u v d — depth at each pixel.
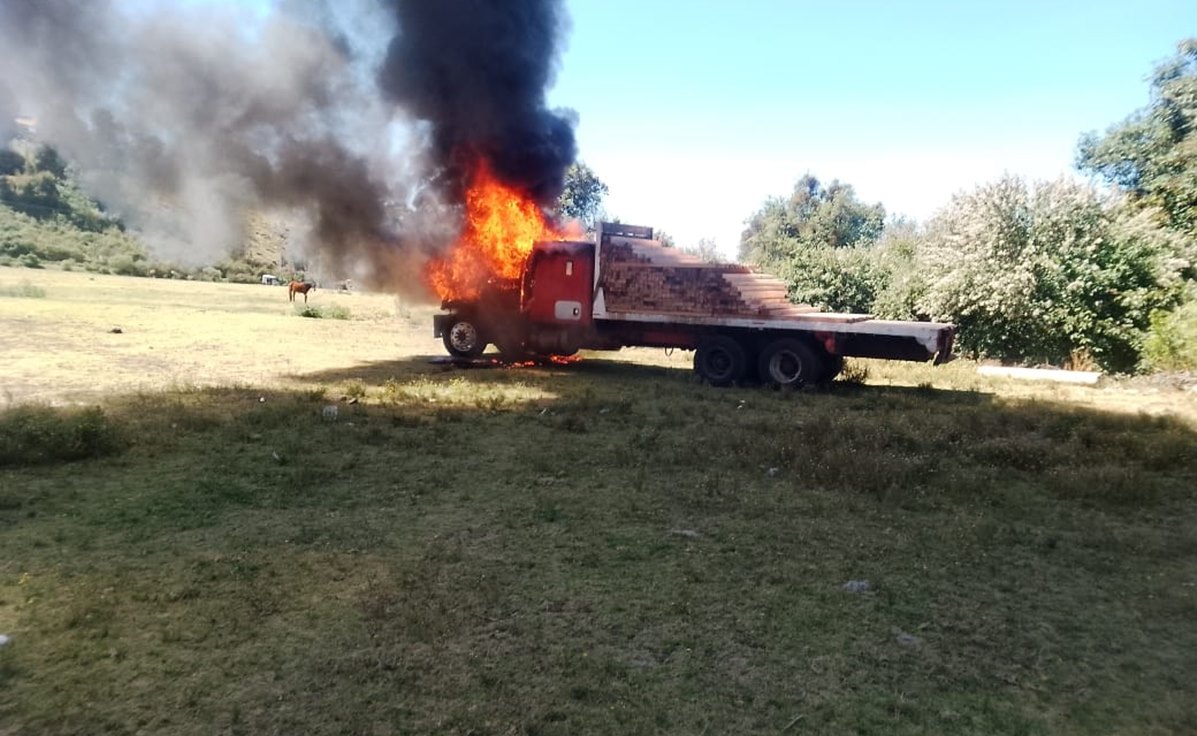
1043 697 3.48
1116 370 16.03
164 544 5.05
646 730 3.12
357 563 4.82
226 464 7.00
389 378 12.84
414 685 3.40
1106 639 4.07
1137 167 25.34
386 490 6.45
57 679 3.38
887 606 4.41
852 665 3.72
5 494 5.86
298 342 18.05
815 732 3.15
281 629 3.90
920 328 12.14
